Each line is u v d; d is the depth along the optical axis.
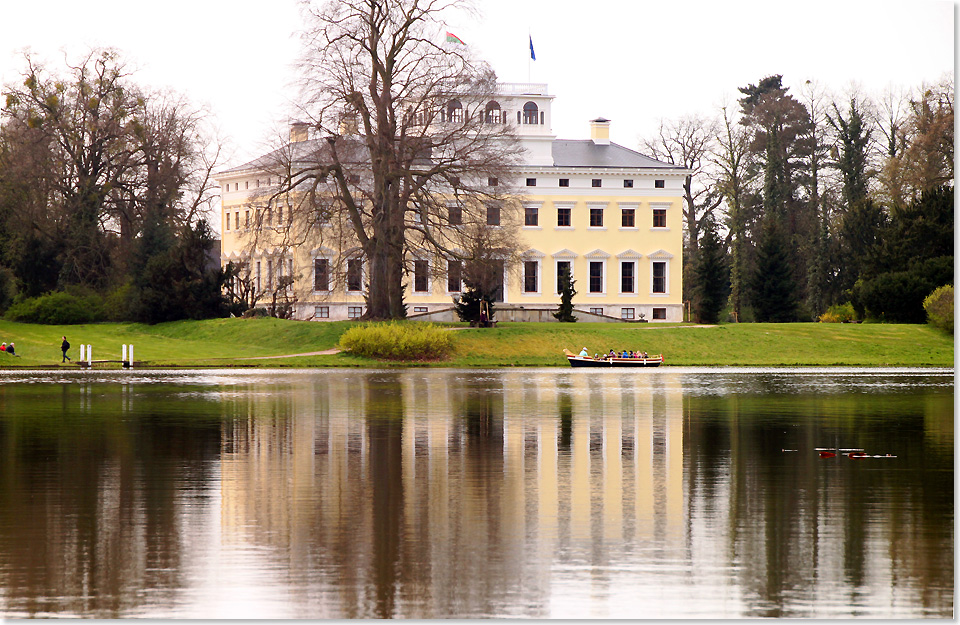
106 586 14.46
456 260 71.56
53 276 83.06
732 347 71.62
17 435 28.89
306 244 85.12
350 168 71.56
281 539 16.84
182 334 76.31
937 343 72.81
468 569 15.27
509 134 72.25
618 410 36.19
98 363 62.44
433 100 68.88
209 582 14.63
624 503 19.69
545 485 21.42
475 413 35.03
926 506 19.47
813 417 33.94
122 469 23.22
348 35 67.31
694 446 27.03
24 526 17.67
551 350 69.69
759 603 13.93
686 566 15.48
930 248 82.56
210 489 20.89
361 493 20.53
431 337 66.88
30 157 82.88
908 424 31.95
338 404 38.22
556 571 15.22
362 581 14.72
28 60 86.56
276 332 73.38
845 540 16.95
